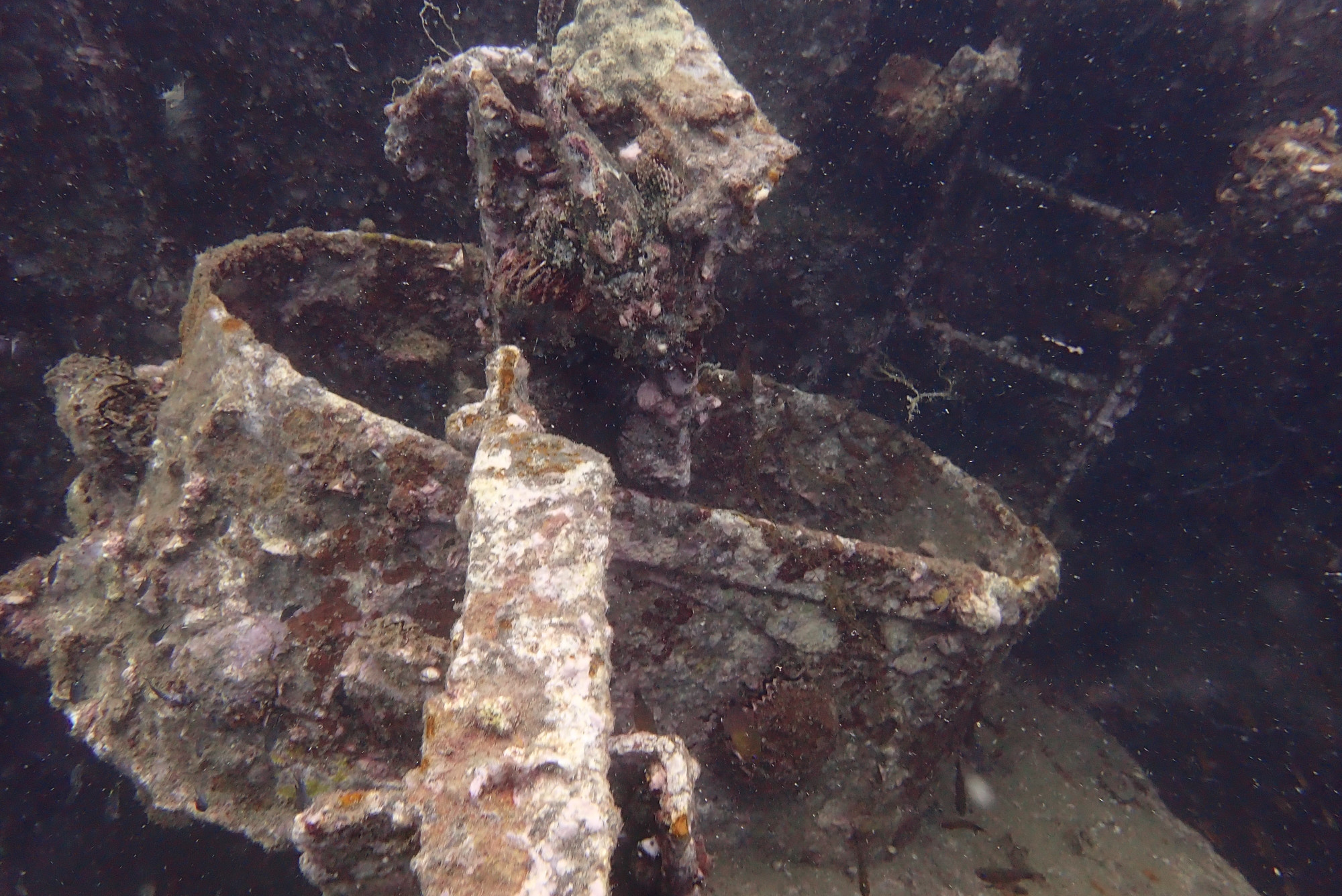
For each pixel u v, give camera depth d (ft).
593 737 5.25
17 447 16.30
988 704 20.01
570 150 8.45
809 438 17.65
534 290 9.12
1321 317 17.29
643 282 8.77
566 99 9.11
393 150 10.57
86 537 11.56
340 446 9.40
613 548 10.32
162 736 9.89
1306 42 16.49
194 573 9.88
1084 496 22.57
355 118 16.22
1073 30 17.51
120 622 10.57
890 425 17.44
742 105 9.63
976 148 18.44
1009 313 20.36
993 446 21.58
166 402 11.09
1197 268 17.81
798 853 13.12
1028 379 20.12
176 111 15.16
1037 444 20.65
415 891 6.18
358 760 9.39
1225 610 21.50
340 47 15.44
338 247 13.50
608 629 5.99
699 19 17.22
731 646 11.42
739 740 11.67
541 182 9.00
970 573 12.38
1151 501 21.91
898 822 13.67
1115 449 21.58
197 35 14.60
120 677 10.26
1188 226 18.22
